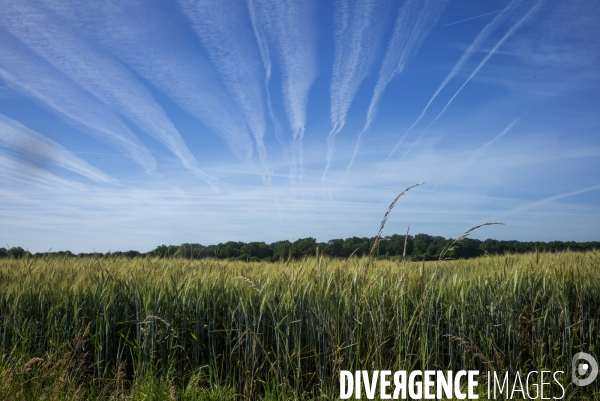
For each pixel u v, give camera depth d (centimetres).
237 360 436
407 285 463
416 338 443
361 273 445
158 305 449
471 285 520
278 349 412
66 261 691
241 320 440
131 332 469
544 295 508
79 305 477
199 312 455
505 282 516
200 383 428
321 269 485
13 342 457
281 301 445
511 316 486
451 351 463
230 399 387
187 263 616
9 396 348
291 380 424
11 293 499
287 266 546
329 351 414
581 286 513
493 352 469
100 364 449
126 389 420
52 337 458
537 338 488
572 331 499
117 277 497
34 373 400
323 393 383
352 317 421
